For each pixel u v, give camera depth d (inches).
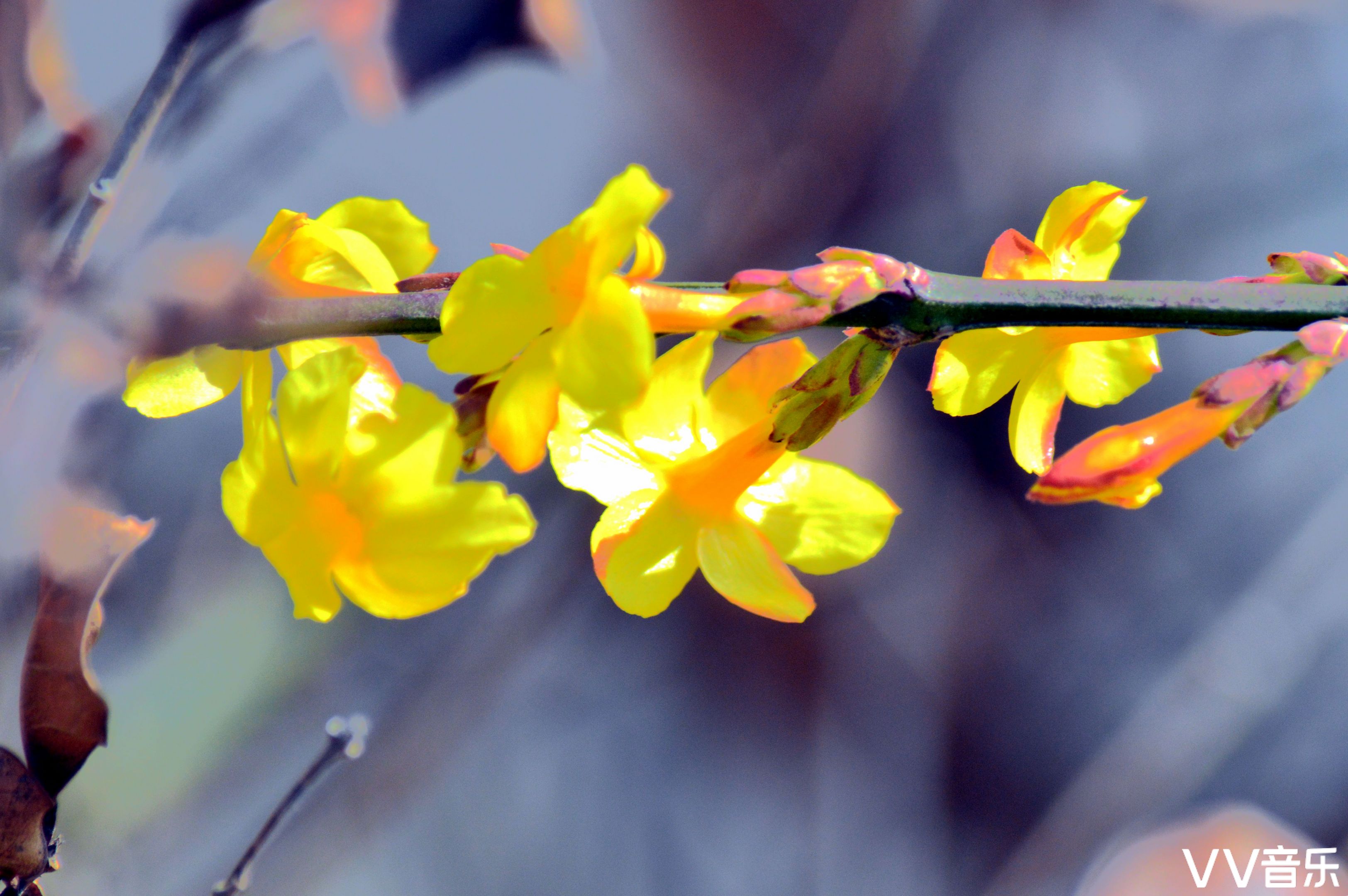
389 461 17.8
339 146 39.1
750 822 43.6
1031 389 18.9
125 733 35.0
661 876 42.0
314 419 17.8
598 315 17.7
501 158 43.6
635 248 18.0
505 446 17.8
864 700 45.1
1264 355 18.1
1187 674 43.0
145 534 18.2
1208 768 41.6
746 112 43.3
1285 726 42.7
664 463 18.5
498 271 17.9
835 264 18.1
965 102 44.9
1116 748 42.4
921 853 43.4
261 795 35.8
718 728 44.5
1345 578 43.6
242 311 17.7
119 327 17.7
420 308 18.0
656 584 18.3
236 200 21.5
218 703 36.3
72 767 18.1
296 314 17.9
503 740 42.4
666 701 44.3
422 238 18.6
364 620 38.0
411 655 37.9
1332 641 43.0
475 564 17.8
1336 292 18.2
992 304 18.2
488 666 37.5
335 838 35.4
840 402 18.3
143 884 33.7
